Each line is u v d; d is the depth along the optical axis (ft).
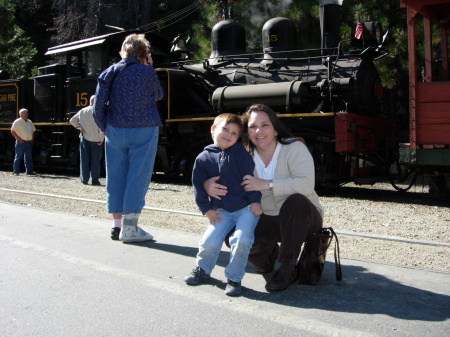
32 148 45.16
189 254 14.48
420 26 39.32
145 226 18.75
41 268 12.73
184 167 37.42
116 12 86.94
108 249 14.79
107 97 15.33
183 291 11.25
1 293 10.91
